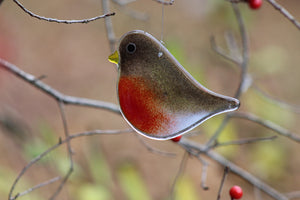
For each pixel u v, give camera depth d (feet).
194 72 23.15
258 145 22.27
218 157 13.17
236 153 21.42
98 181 17.85
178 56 22.24
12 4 27.30
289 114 23.34
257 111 23.18
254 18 29.91
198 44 27.30
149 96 9.86
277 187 21.67
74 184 17.39
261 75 26.55
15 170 17.88
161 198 20.12
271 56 27.25
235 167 13.32
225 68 26.55
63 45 26.84
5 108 17.78
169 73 9.84
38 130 17.67
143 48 9.84
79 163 18.70
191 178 20.84
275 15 31.58
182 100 9.85
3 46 24.59
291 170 22.21
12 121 17.07
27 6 27.96
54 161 16.51
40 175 17.74
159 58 9.84
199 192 20.36
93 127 22.31
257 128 22.79
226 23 28.53
